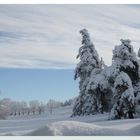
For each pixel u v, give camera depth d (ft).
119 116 98.89
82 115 130.31
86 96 131.13
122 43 102.83
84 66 135.03
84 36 137.90
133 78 103.35
